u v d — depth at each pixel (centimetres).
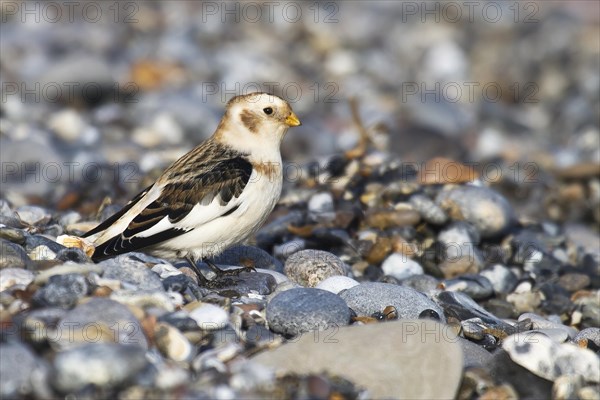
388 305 879
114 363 632
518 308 1136
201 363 698
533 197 1773
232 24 2877
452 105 2370
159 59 2488
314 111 2259
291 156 1911
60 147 1803
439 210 1252
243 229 961
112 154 1742
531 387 751
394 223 1247
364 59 2712
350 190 1345
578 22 3250
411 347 728
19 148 1662
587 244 1395
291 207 1321
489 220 1280
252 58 2550
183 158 987
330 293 826
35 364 657
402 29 3097
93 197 1466
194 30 2745
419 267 1173
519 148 2183
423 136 1967
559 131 2464
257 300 877
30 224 1070
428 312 870
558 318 1093
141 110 2048
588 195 1775
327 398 672
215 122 2044
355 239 1210
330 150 1958
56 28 2633
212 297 828
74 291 744
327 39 2802
